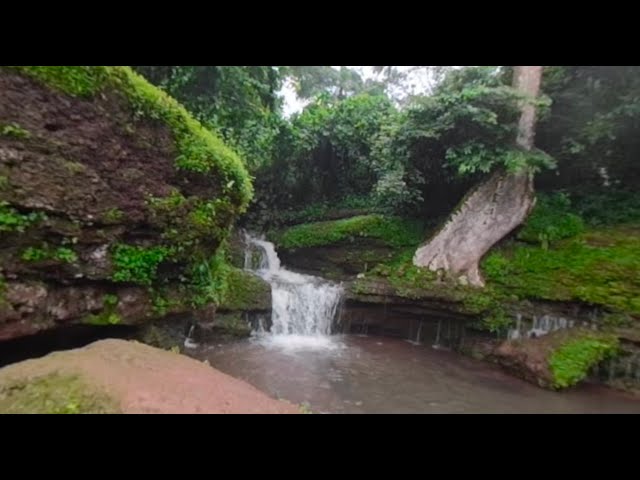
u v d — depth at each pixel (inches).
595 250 327.9
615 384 264.2
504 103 353.1
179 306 228.1
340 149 623.2
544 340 291.0
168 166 217.9
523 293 335.3
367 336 395.2
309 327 393.4
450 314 357.7
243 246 526.6
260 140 406.6
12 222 147.6
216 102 338.3
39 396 114.5
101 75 187.3
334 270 511.2
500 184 387.2
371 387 249.6
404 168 435.2
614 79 378.6
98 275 183.2
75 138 173.8
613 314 285.4
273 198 657.0
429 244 408.8
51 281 166.4
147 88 211.3
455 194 460.4
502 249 377.7
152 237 209.3
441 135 388.2
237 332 343.3
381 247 485.4
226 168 245.9
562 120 413.4
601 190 392.8
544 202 394.3
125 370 144.9
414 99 398.9
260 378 249.9
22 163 152.9
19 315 151.9
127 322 198.1
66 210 167.2
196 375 167.8
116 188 190.7
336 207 619.8
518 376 280.7
